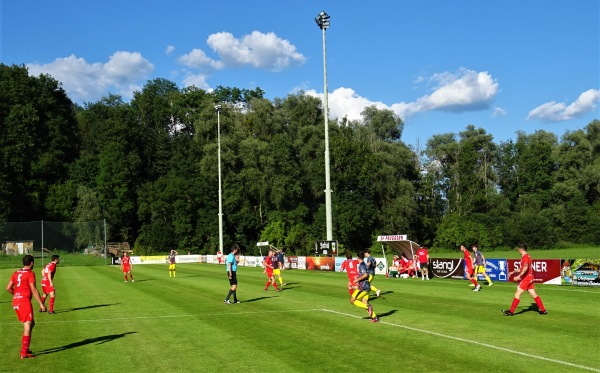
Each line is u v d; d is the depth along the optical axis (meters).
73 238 70.88
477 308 18.16
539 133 104.75
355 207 78.25
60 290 28.72
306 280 33.09
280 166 84.88
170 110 106.00
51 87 97.94
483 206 93.75
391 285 27.86
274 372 10.05
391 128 90.50
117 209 90.75
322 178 82.25
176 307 20.08
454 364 10.35
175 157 95.50
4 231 66.88
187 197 88.06
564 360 10.55
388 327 14.59
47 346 13.05
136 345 12.87
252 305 20.20
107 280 36.12
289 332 14.12
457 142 96.44
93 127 104.38
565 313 16.64
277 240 81.31
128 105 111.12
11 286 12.05
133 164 94.25
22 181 87.00
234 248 21.17
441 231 86.06
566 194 90.69
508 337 12.95
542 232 85.88
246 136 88.50
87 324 16.33
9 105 89.06
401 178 85.19
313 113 93.12
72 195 88.25
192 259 75.00
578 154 93.19
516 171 100.31
